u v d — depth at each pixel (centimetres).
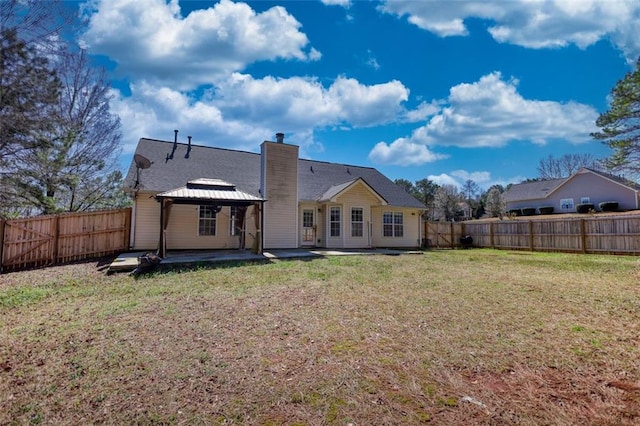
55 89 1381
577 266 1121
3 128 1199
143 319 489
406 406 268
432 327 461
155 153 1523
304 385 300
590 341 413
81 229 1168
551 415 257
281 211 1560
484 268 1062
